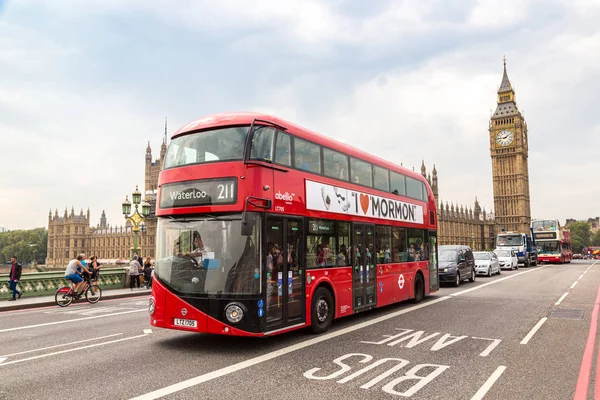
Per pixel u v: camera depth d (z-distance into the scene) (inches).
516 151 5674.2
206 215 346.9
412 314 530.9
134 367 297.6
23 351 354.6
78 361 317.1
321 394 239.8
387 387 251.9
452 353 332.8
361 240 498.6
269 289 344.2
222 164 347.3
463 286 908.0
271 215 353.4
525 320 479.8
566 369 290.7
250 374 277.9
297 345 362.3
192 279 341.7
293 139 396.8
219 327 328.8
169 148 378.3
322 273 418.3
